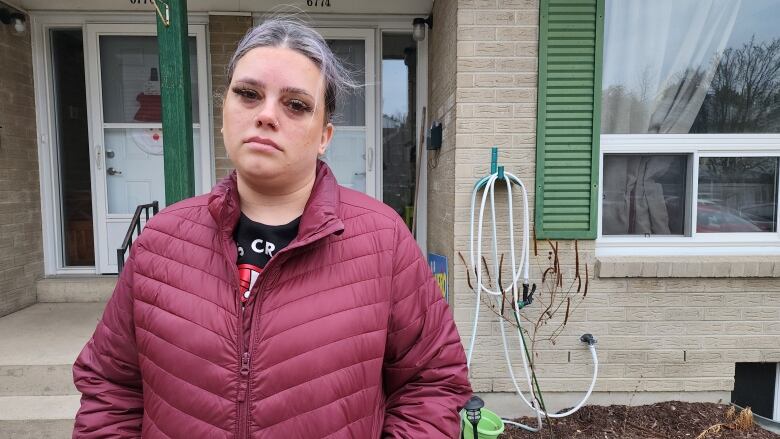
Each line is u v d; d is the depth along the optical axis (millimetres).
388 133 4230
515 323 2889
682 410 2848
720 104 3066
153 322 964
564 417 2838
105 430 1035
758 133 3068
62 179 4113
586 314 2895
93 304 3816
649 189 3068
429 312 1097
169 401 940
